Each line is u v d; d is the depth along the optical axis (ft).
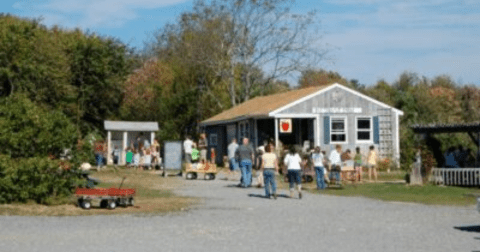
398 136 131.75
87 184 69.05
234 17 189.16
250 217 52.80
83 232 43.45
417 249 36.09
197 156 118.21
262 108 134.72
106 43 169.48
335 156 93.81
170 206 61.82
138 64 209.36
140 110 186.39
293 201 67.97
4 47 119.85
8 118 64.54
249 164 88.17
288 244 38.06
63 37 167.02
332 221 49.90
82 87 161.89
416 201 67.72
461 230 44.37
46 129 65.36
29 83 119.75
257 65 190.70
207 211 57.67
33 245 37.55
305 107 126.72
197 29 199.72
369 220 50.52
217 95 196.54
